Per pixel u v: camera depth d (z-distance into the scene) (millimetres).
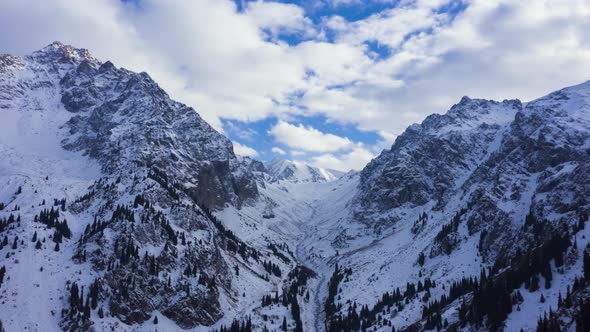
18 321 167125
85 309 179625
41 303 178500
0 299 173500
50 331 168875
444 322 179375
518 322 150875
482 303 169500
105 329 179500
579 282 144625
